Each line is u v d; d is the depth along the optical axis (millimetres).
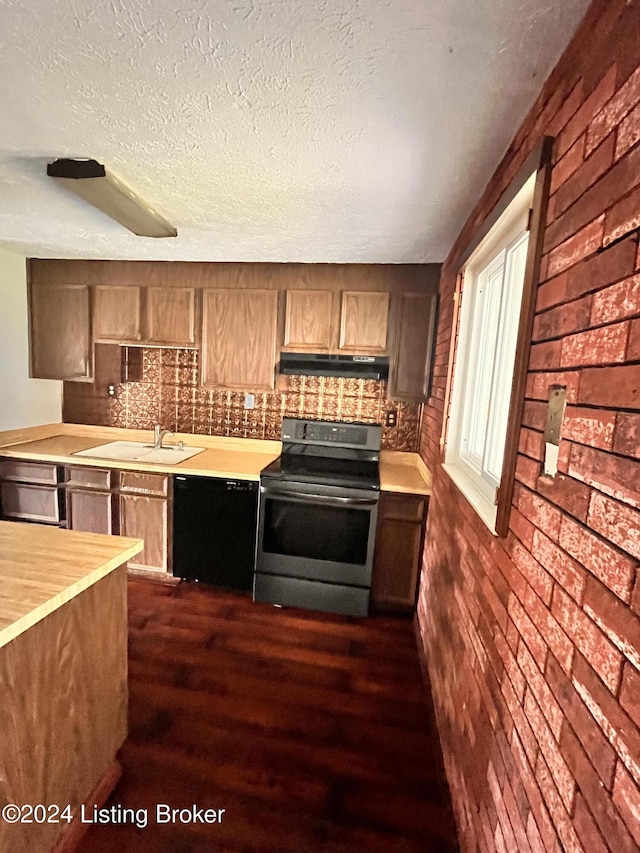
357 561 2656
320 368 2797
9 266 2963
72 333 3098
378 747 1768
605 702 669
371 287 2791
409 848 1408
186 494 2820
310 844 1403
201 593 2855
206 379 2994
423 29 903
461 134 1290
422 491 2564
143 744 1725
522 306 1104
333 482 2602
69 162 1528
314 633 2500
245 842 1397
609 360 723
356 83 1075
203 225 2160
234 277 2902
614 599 663
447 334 2354
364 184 1645
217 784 1578
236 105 1180
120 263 3004
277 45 956
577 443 812
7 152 1479
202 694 1997
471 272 1986
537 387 1030
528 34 914
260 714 1901
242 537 2793
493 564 1269
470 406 2025
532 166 1065
